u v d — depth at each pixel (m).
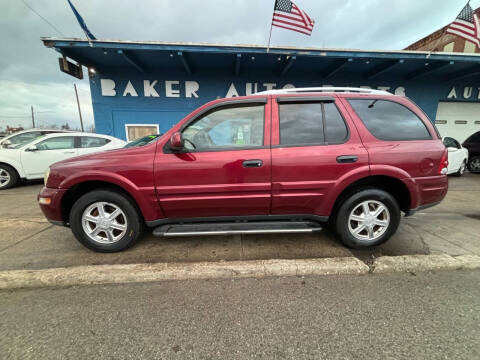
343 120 2.47
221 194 2.40
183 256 2.47
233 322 1.60
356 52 7.09
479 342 1.43
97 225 2.47
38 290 1.99
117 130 8.23
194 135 2.43
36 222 3.54
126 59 7.09
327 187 2.42
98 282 2.08
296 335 1.49
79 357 1.35
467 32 6.98
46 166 6.09
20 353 1.38
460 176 7.46
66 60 6.84
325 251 2.58
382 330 1.52
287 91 2.55
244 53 6.93
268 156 2.36
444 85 9.02
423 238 2.90
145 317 1.66
